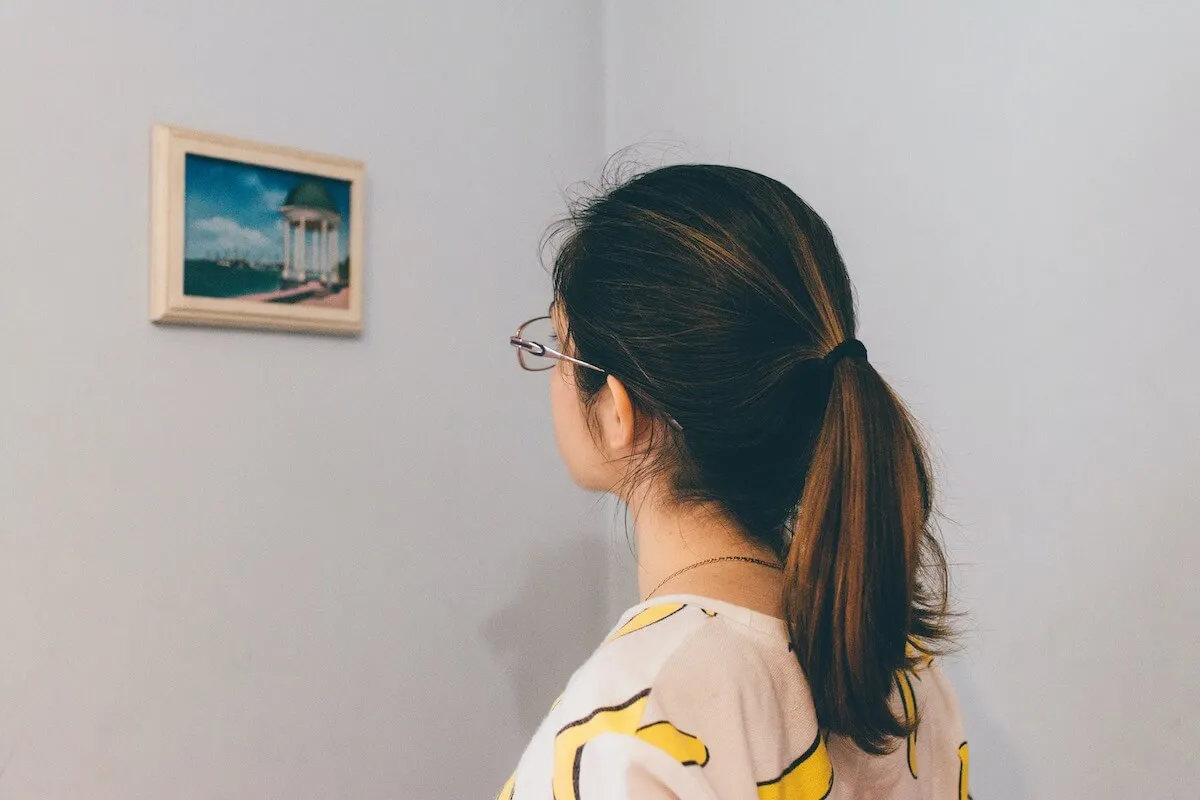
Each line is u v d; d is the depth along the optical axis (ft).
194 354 4.40
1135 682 3.76
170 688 4.32
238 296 4.44
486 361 5.41
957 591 4.31
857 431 1.91
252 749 4.54
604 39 6.06
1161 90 3.68
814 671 1.89
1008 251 4.15
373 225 4.96
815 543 1.89
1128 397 3.78
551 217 5.72
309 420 4.75
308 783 4.71
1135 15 3.76
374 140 4.96
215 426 4.45
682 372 2.03
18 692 3.95
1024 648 4.09
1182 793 3.63
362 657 4.90
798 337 2.02
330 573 4.80
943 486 4.37
